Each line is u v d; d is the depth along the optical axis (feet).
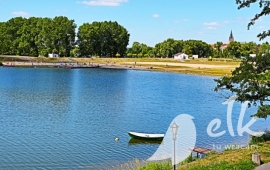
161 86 337.72
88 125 163.02
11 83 332.19
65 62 622.95
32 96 250.37
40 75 428.97
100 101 234.58
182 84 359.05
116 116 185.78
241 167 76.43
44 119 174.09
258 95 101.09
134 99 247.91
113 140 137.69
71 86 320.29
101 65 595.88
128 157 117.19
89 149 125.39
